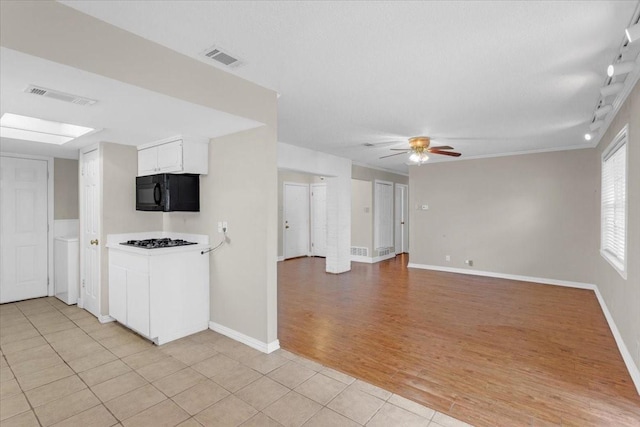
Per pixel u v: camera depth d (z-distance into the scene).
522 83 2.76
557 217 5.53
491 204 6.16
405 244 9.40
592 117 3.73
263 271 2.91
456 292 5.06
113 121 2.74
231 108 2.55
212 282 3.42
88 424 1.97
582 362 2.79
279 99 3.13
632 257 2.69
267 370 2.62
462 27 1.93
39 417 2.04
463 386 2.41
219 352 2.92
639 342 2.40
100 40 1.83
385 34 2.01
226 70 2.50
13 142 3.58
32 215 4.46
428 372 2.61
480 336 3.34
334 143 5.16
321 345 3.11
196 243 3.54
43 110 2.44
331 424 1.99
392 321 3.78
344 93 2.99
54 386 2.38
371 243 7.81
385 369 2.66
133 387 2.37
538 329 3.54
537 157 5.70
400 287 5.38
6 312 3.94
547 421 2.02
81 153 4.02
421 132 4.42
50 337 3.23
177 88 2.20
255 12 1.77
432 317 3.91
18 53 1.57
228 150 3.20
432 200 6.85
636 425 1.98
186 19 1.83
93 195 3.81
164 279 3.10
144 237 3.94
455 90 2.92
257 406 2.16
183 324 3.24
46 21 1.64
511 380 2.50
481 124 4.03
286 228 8.21
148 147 3.66
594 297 4.77
